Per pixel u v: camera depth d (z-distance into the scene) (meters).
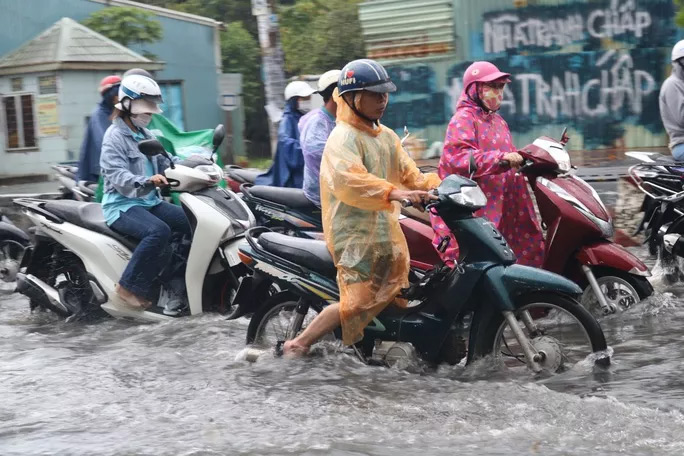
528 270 5.66
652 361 6.01
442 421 4.98
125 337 7.59
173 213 7.98
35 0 23.42
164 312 7.91
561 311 5.71
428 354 5.91
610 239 7.14
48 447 4.82
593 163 16.03
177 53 25.83
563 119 18.72
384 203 5.56
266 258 6.35
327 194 5.82
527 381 5.64
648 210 8.48
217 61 26.89
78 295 8.34
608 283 7.15
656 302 7.03
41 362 6.72
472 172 5.78
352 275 5.83
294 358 6.12
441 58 19.02
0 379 6.25
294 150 9.29
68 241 8.13
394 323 5.95
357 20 26.30
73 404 5.61
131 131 7.90
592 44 18.34
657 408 5.04
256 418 5.20
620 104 18.39
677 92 9.44
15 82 22.55
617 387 5.45
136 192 7.68
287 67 27.62
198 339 7.21
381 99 5.70
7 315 8.86
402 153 6.04
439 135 19.22
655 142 18.33
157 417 5.29
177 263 8.00
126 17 24.12
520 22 18.58
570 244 6.98
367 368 6.00
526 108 18.89
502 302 5.66
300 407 5.35
